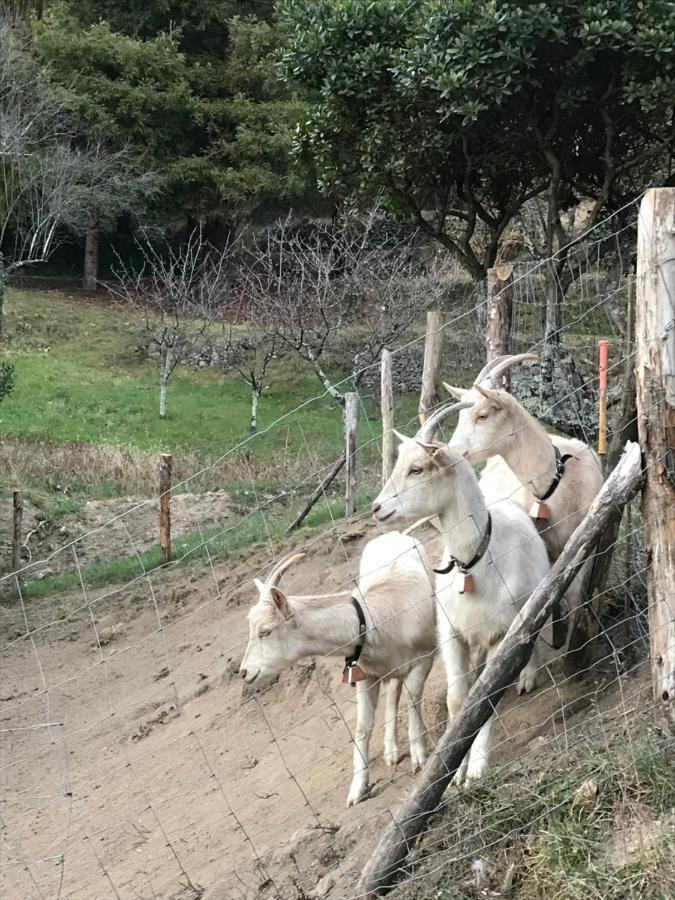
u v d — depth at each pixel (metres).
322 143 6.97
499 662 2.89
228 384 14.24
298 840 3.40
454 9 5.68
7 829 4.47
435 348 5.89
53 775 4.98
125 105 16.28
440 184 7.14
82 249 20.48
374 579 3.75
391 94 6.32
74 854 4.13
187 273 16.80
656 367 2.88
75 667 6.36
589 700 3.41
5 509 9.41
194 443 11.90
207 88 17.58
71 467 10.66
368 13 6.23
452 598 3.38
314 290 12.04
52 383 13.83
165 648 6.23
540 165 6.79
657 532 2.90
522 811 2.88
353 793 3.52
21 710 5.80
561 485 3.71
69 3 17.97
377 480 8.48
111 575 7.96
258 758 4.35
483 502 3.34
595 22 5.46
